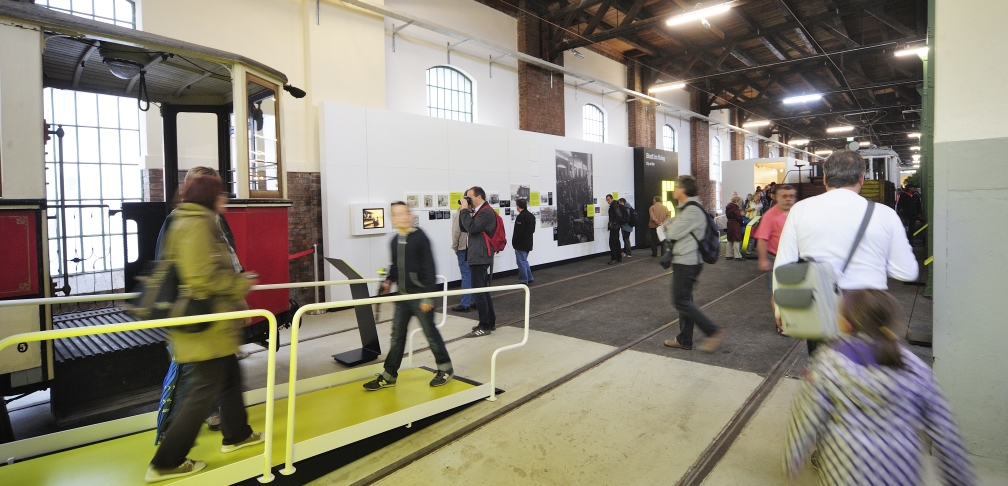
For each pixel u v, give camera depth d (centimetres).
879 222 244
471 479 290
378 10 849
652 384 429
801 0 1302
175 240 251
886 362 167
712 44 1628
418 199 893
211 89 541
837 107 2625
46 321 325
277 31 761
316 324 678
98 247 671
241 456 294
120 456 296
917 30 1264
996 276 261
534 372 466
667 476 288
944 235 273
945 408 168
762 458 305
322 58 795
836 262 246
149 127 645
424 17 1039
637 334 587
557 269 1170
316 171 784
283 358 529
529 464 305
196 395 258
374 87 865
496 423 363
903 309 664
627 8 1374
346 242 792
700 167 2170
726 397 397
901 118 2761
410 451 324
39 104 320
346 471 303
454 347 551
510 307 752
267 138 499
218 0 698
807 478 279
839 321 183
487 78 1200
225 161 571
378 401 383
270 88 500
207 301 257
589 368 473
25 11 313
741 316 663
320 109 770
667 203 1673
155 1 643
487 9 1188
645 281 966
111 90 523
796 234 264
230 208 421
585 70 1516
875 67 1936
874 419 165
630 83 1712
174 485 255
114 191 689
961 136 267
